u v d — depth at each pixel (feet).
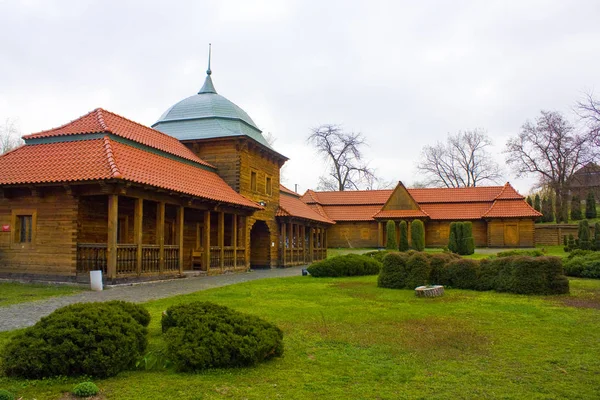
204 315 23.17
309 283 58.23
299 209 120.26
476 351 24.11
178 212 64.90
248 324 23.24
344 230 174.70
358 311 35.76
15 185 54.08
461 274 51.96
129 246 54.70
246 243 87.15
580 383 19.25
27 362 18.98
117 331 20.77
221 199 71.36
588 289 50.85
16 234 56.90
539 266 47.21
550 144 182.09
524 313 35.19
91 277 49.06
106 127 60.64
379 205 174.70
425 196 171.53
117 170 51.08
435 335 27.53
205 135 88.02
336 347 24.84
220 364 21.09
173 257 64.13
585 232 124.88
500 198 158.51
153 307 36.91
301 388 18.61
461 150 233.55
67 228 54.54
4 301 40.14
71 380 19.13
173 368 20.94
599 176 187.21
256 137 97.35
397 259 53.01
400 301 41.65
